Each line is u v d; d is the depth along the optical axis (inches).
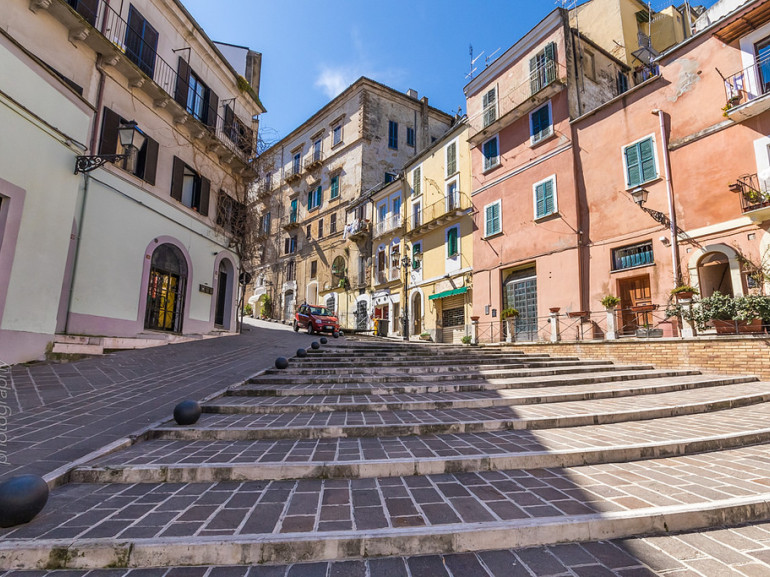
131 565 90.5
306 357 414.9
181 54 565.3
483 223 764.0
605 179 576.7
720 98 470.0
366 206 1155.3
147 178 481.7
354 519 105.6
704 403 241.8
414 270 947.3
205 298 589.6
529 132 693.9
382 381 316.2
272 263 1546.5
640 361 443.5
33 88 311.3
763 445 178.9
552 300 619.2
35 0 368.2
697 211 474.3
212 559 91.4
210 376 311.7
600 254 569.9
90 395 240.1
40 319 313.4
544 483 132.6
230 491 127.2
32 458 146.1
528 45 725.3
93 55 428.8
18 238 296.7
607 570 87.9
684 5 832.9
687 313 420.8
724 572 86.4
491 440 176.2
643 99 544.4
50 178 326.0
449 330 834.8
